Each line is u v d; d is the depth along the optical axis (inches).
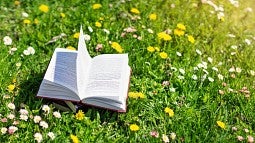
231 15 97.7
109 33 88.4
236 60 88.1
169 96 80.0
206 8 97.3
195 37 91.4
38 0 93.4
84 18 90.2
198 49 89.0
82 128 73.4
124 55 77.7
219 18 93.8
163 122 76.2
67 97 72.7
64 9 92.5
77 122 74.0
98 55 78.2
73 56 74.5
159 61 84.4
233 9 98.9
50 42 85.9
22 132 72.0
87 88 73.1
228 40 92.0
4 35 86.6
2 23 88.7
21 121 72.5
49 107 73.8
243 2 101.3
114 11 93.4
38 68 81.0
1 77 77.9
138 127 73.3
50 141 70.7
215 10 96.0
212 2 99.7
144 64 83.4
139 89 80.2
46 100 75.5
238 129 77.1
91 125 73.9
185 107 78.3
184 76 82.7
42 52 84.6
